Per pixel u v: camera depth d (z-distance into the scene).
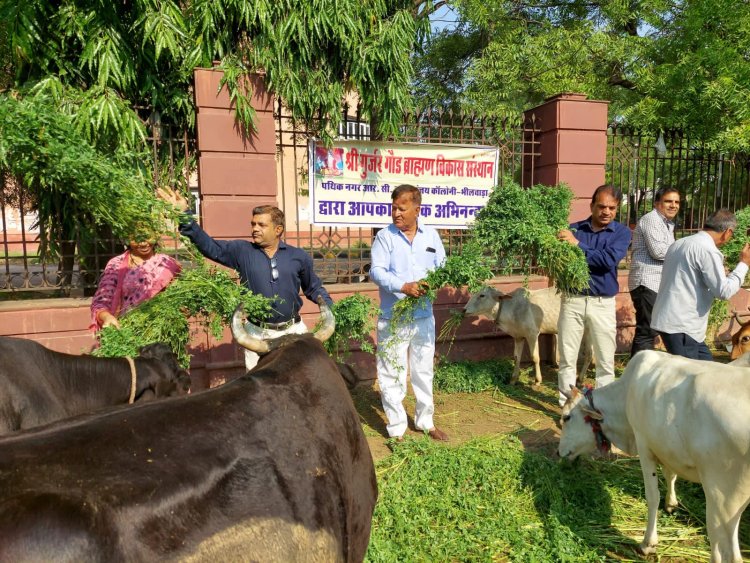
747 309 8.77
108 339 3.97
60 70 6.32
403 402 6.49
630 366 4.05
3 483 1.51
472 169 7.44
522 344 7.11
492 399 6.65
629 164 8.24
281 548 1.89
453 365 7.13
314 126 7.05
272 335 4.50
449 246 7.69
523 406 6.43
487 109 12.62
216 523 1.76
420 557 3.57
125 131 5.75
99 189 3.65
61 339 5.86
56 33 6.34
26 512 1.46
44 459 1.62
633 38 12.34
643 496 4.41
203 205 6.15
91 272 6.30
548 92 12.29
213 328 4.45
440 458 4.58
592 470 4.77
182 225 4.25
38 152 3.43
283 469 2.02
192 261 4.91
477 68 13.55
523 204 5.33
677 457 3.38
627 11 13.14
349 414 2.49
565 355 5.71
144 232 4.02
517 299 6.95
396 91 7.03
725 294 4.52
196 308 4.39
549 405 6.46
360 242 7.21
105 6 6.26
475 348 7.63
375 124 7.41
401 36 6.91
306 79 6.68
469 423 5.92
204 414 1.99
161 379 3.49
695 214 9.45
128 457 1.73
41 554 1.43
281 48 6.31
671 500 4.12
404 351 5.23
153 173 6.38
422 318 5.19
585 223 5.57
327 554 2.08
